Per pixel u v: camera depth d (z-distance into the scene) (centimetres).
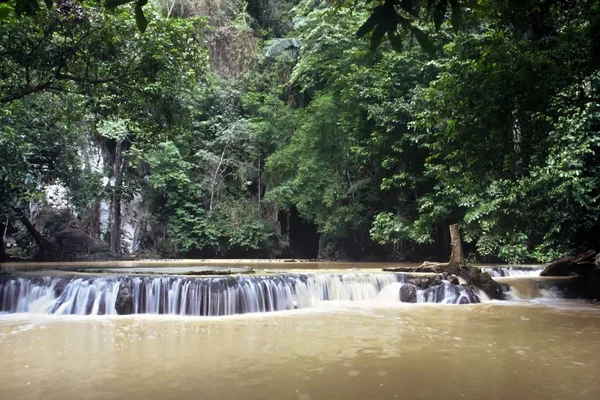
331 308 1205
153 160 2591
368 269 1661
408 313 1119
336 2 1484
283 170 2633
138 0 229
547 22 866
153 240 2753
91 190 2303
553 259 1692
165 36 1193
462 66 839
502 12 846
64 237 2411
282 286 1221
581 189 1369
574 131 1332
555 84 704
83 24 1091
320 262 2258
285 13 3206
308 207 2433
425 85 1864
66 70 1161
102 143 2702
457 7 243
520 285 1447
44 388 542
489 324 969
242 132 2759
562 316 1072
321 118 2308
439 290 1333
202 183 2731
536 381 568
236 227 2667
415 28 234
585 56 706
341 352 718
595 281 1432
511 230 1577
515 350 733
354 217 2295
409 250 2298
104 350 727
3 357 682
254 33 3158
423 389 537
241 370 615
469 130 793
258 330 899
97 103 1269
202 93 2733
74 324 959
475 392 529
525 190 1292
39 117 1580
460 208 1897
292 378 579
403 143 1919
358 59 2103
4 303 1148
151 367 630
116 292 1115
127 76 1211
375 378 580
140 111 1292
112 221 2639
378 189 2208
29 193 1800
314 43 2372
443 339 813
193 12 2812
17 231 2486
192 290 1102
